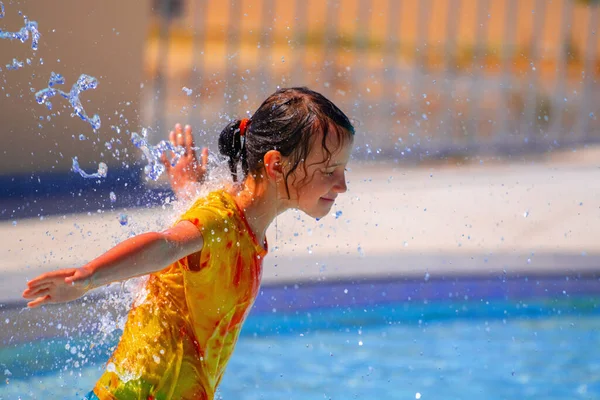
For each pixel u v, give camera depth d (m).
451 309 11.39
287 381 8.98
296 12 24.73
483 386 8.96
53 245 10.99
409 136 21.34
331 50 23.66
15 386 7.77
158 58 19.80
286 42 23.78
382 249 12.31
